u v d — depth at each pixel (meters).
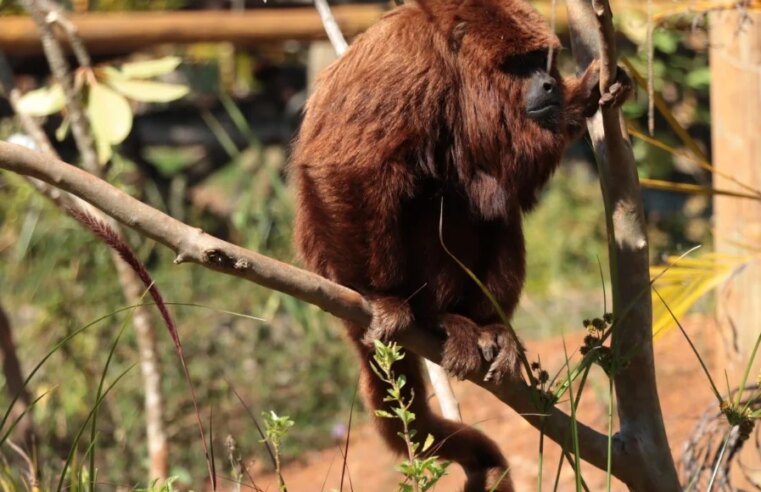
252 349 13.90
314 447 12.52
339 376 13.67
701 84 16.20
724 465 7.39
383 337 5.93
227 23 13.91
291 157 7.23
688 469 7.49
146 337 9.21
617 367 5.51
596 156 6.05
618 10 13.49
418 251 6.62
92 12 15.68
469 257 6.75
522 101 6.50
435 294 6.57
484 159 6.56
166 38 13.88
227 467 12.07
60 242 14.10
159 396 9.26
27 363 13.11
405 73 6.24
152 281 5.01
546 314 14.95
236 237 15.93
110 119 8.16
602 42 5.16
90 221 4.87
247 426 12.79
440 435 7.10
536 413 5.57
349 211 6.13
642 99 16.33
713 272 7.74
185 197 17.38
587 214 17.62
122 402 12.83
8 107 16.97
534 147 6.50
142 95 8.34
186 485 11.80
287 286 5.04
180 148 20.05
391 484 11.13
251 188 15.14
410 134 6.23
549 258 16.86
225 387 12.97
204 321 13.84
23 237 14.56
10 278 14.93
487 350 6.06
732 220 9.31
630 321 5.73
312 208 6.27
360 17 13.81
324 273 6.50
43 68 17.39
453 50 6.47
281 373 13.64
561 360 11.95
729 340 9.27
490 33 6.47
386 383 6.98
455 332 6.12
